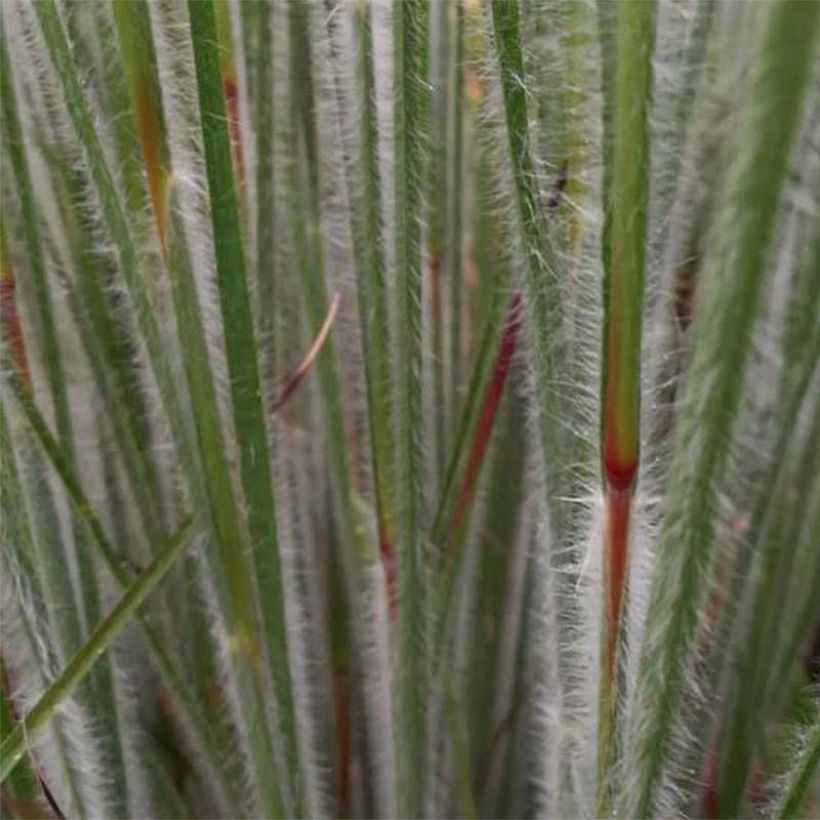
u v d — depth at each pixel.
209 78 0.15
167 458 0.19
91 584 0.18
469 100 0.18
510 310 0.17
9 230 0.18
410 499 0.17
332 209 0.18
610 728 0.15
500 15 0.14
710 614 0.15
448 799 0.20
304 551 0.20
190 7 0.14
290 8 0.18
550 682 0.18
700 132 0.13
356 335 0.19
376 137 0.16
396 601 0.18
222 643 0.18
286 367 0.20
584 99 0.13
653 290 0.14
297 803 0.17
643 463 0.14
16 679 0.18
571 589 0.15
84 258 0.18
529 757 0.20
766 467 0.15
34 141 0.18
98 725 0.18
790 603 0.16
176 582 0.19
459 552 0.18
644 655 0.14
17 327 0.18
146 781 0.19
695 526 0.14
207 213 0.16
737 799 0.17
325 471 0.20
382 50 0.16
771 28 0.11
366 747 0.21
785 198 0.12
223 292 0.15
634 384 0.13
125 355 0.18
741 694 0.16
